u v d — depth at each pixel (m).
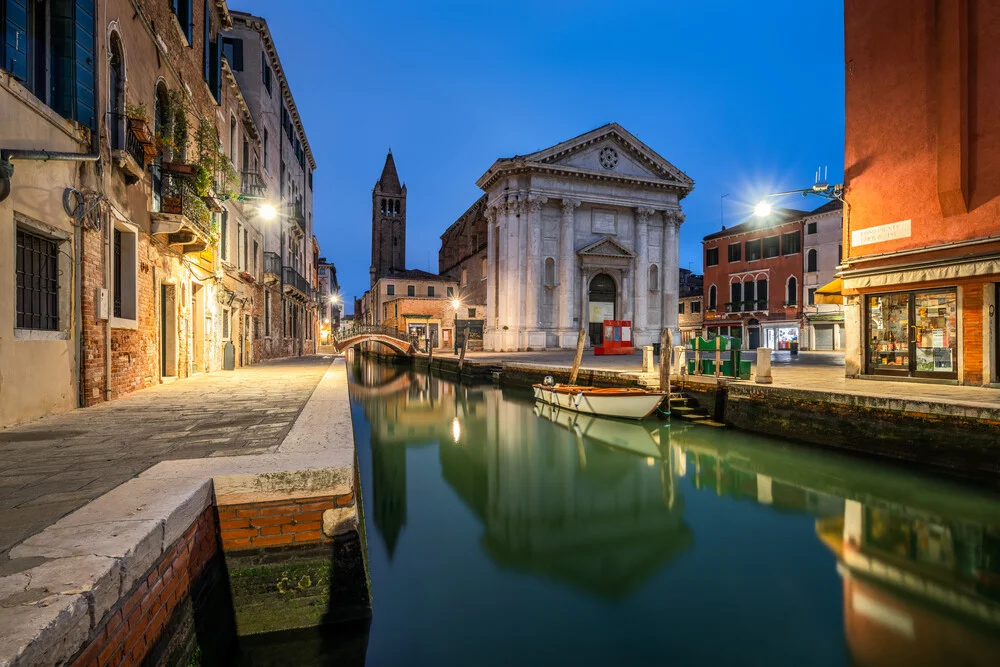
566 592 5.17
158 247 9.55
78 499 2.93
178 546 2.80
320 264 67.94
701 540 6.50
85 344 6.69
